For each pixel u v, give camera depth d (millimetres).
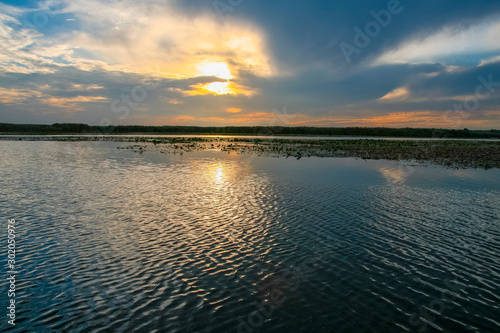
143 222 12758
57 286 7930
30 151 43375
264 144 62000
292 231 11852
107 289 7859
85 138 82688
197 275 8602
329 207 15055
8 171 25219
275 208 14844
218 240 10977
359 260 9539
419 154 40469
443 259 9695
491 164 30703
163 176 23344
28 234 11305
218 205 15312
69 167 27781
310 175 23922
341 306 7262
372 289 7988
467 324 6715
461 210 14789
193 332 6359
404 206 15359
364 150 46781
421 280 8453
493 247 10617
